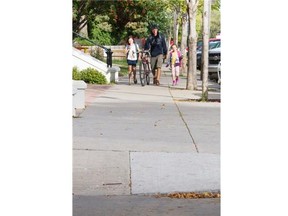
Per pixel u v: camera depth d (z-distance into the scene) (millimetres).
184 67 45844
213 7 55281
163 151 11695
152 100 22688
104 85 31234
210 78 36438
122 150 11719
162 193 8688
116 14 60719
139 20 61750
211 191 8789
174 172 9938
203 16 23312
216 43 38594
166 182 9297
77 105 18953
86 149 11758
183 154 11406
